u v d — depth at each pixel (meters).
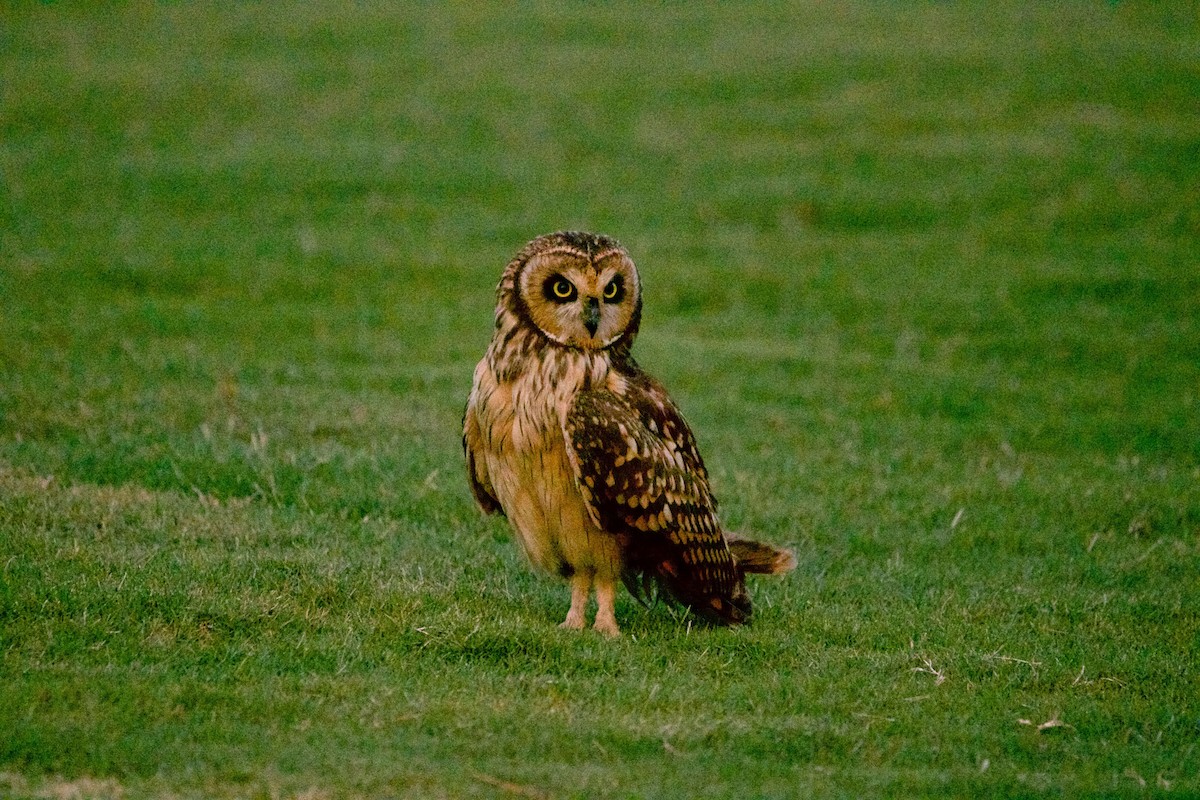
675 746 8.48
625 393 10.44
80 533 11.66
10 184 30.50
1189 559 13.66
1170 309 25.77
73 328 20.95
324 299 24.81
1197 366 22.80
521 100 37.84
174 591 10.16
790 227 30.38
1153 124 35.97
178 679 8.84
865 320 24.98
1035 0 48.31
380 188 31.52
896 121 36.34
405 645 9.91
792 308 25.55
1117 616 11.80
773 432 18.06
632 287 10.52
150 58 41.09
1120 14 46.03
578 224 29.94
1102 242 29.41
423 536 12.67
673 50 42.38
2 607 9.62
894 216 30.89
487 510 11.40
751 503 14.41
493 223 29.72
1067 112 36.91
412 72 40.12
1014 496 15.45
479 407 10.45
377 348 21.42
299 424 16.02
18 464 13.59
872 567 13.04
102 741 7.81
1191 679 10.38
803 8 47.41
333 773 7.64
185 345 20.66
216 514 12.54
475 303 25.06
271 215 29.61
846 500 14.98
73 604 9.78
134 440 14.76
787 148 34.66
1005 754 8.87
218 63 40.69
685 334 24.06
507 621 10.32
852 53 41.56
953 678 10.18
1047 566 13.28
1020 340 23.72
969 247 29.25
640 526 10.23
